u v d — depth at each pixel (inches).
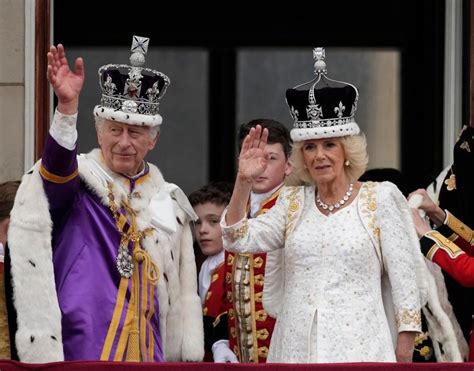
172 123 1534.2
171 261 978.1
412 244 927.7
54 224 946.7
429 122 1416.1
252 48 1541.6
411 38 1461.6
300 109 940.0
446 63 1310.3
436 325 1028.5
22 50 1189.7
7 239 923.4
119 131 966.4
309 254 923.4
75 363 857.5
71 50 1512.1
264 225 942.4
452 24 1290.6
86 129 1466.5
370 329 908.6
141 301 952.3
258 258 1027.3
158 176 997.8
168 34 1534.2
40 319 914.7
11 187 1007.0
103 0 1515.7
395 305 917.2
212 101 1539.1
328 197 936.3
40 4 1192.2
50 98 1196.5
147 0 1525.6
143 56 976.3
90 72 1504.7
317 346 906.1
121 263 947.3
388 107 1483.8
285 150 1056.8
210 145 1535.4
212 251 1095.0
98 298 935.7
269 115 1539.1
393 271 916.6
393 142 1475.1
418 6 1453.0
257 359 1021.2
